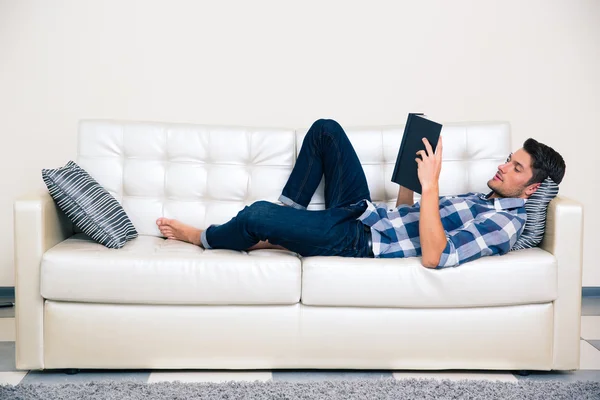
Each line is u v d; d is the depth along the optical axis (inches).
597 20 143.3
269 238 105.5
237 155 123.5
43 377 101.1
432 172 102.3
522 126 145.7
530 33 143.6
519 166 108.7
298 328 101.7
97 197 111.2
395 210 112.4
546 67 144.4
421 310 102.3
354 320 101.8
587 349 116.6
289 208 107.1
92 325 100.9
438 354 102.8
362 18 142.9
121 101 141.9
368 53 143.7
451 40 143.7
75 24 139.3
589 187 146.9
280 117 144.6
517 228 105.8
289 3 142.2
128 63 141.1
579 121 145.6
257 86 143.6
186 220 122.0
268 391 93.0
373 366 102.8
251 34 142.3
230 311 101.4
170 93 142.6
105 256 100.8
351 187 116.0
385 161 123.8
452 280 100.7
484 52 143.9
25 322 101.4
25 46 138.6
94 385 94.7
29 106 139.9
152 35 141.0
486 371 106.6
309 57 143.4
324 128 117.0
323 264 100.9
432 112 145.4
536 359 104.0
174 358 101.6
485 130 123.8
